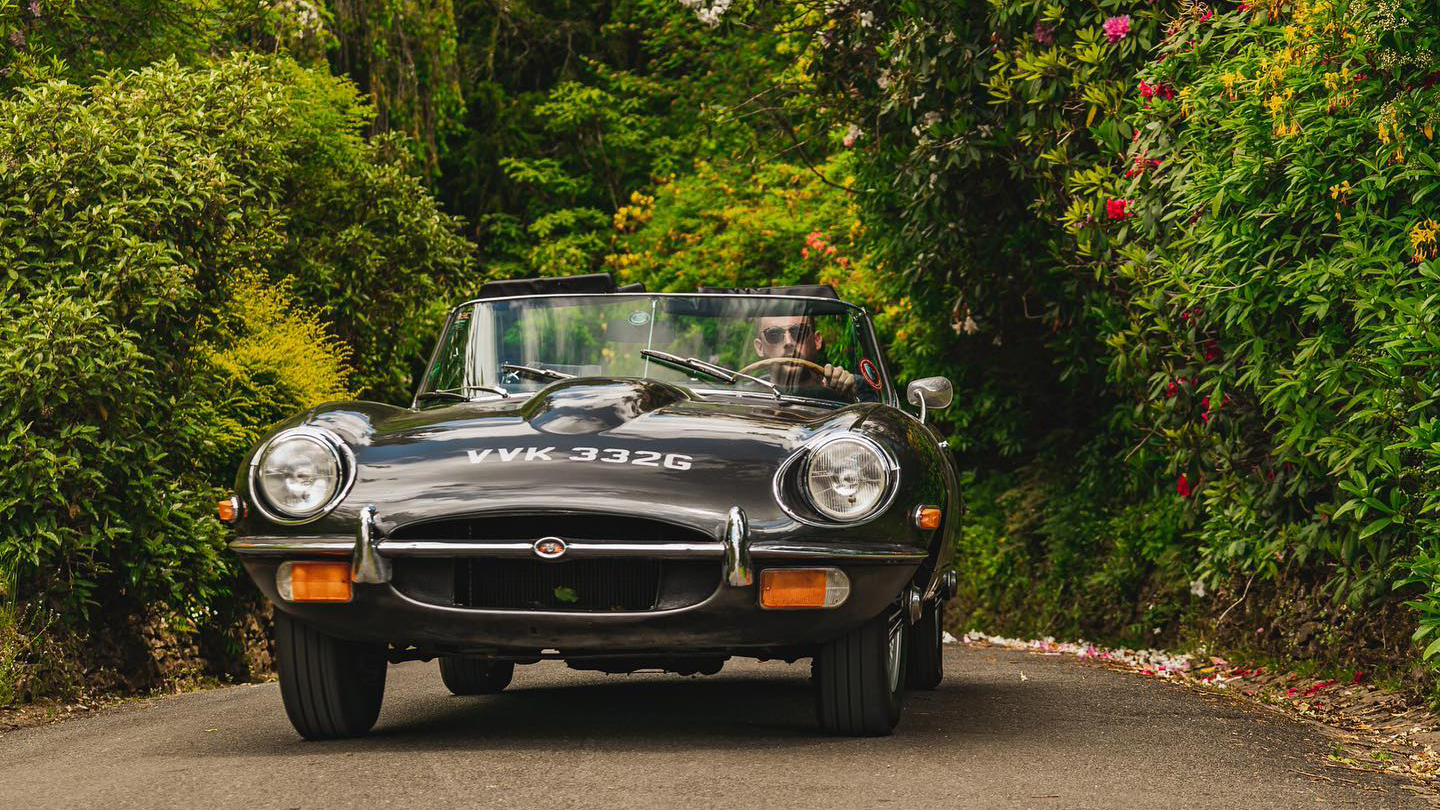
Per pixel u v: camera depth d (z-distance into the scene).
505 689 7.12
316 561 4.84
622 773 4.40
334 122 14.18
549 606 4.81
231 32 13.51
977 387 14.45
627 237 22.98
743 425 5.10
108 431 7.98
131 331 7.93
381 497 4.83
